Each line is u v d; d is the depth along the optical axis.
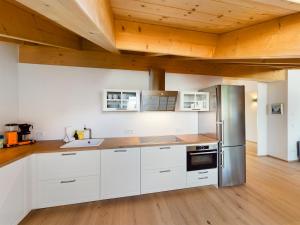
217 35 2.48
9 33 1.94
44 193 2.49
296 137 4.84
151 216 2.43
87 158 2.63
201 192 3.12
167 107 3.41
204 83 3.97
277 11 1.65
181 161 3.06
